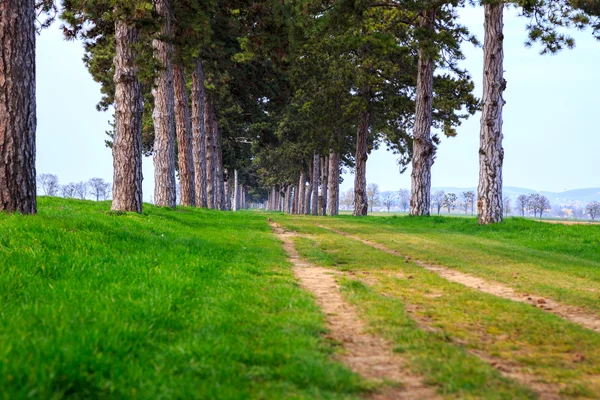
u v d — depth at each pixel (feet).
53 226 31.40
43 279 22.15
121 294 20.35
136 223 47.24
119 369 12.33
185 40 75.46
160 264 28.53
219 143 169.99
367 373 14.02
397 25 108.37
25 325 15.06
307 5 96.99
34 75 37.83
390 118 133.69
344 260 40.57
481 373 14.02
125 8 56.80
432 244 53.52
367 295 25.04
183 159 105.81
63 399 10.77
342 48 97.09
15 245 26.55
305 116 162.40
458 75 114.01
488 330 19.33
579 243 56.59
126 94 60.80
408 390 12.84
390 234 65.82
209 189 148.46
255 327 17.95
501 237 65.16
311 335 17.35
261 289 25.43
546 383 13.76
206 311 19.40
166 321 17.29
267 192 409.49
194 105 124.26
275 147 191.62
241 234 58.85
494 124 77.41
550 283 31.45
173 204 84.38
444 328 19.49
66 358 12.17
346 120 139.33
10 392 10.32
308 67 122.31
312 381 12.95
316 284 29.07
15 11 36.91
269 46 86.22
